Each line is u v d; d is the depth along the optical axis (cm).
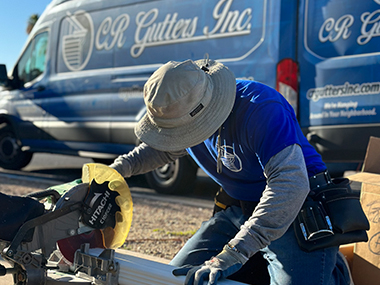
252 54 464
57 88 661
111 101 586
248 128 165
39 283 159
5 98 749
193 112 159
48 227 165
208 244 207
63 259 187
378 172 236
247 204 200
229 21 483
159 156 216
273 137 160
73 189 172
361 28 405
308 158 185
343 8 414
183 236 368
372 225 210
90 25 618
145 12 556
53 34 673
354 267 216
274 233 153
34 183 627
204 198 537
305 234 171
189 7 514
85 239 184
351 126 410
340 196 176
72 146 646
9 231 156
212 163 196
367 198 213
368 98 401
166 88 154
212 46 495
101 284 167
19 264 159
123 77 573
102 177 181
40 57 696
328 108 422
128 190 187
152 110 160
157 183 561
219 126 161
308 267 172
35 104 697
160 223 412
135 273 168
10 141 761
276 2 448
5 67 711
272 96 172
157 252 326
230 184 196
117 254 190
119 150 583
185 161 534
